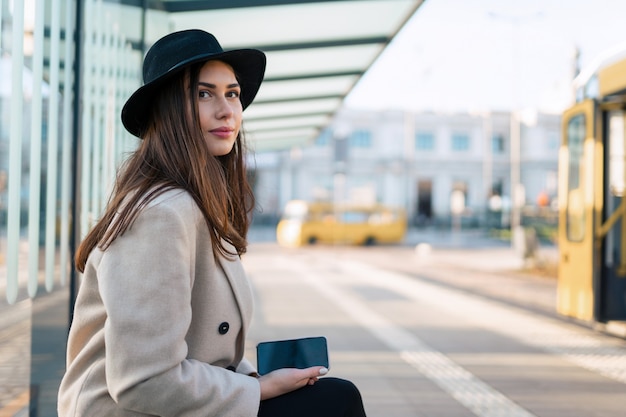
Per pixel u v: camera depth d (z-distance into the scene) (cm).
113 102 406
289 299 960
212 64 144
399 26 621
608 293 695
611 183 693
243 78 161
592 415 398
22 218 322
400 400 429
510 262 1827
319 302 928
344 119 4656
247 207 163
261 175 4491
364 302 935
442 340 646
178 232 125
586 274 697
